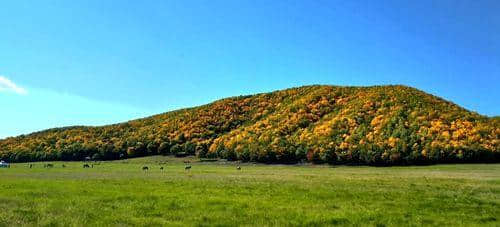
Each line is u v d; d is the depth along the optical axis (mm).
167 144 166125
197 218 24922
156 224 23344
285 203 30625
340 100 159125
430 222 24516
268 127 151000
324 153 120812
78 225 22469
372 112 136625
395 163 110000
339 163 119000
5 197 32531
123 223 23359
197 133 168250
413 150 108938
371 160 112125
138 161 153250
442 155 105125
